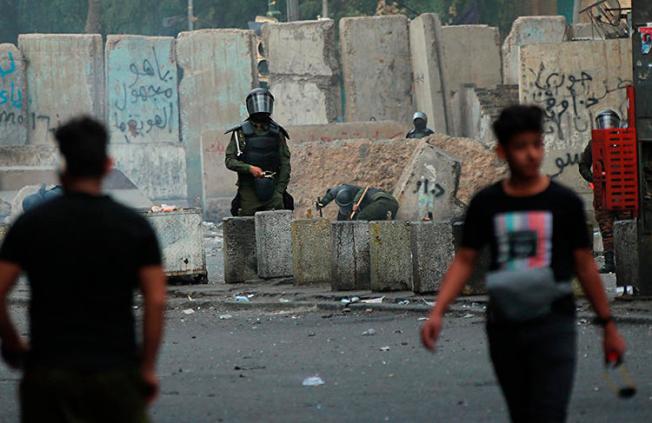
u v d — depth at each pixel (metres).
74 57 89.38
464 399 20.16
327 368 24.08
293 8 103.06
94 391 11.25
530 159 13.38
